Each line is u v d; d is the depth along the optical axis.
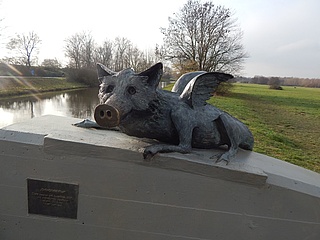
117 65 34.84
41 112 14.29
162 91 2.26
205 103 2.34
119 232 2.28
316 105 23.11
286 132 10.04
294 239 2.20
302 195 2.14
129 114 2.02
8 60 35.28
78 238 2.34
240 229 2.19
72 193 2.26
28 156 2.25
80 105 17.47
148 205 2.20
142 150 2.12
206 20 20.48
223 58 21.23
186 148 2.16
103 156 2.16
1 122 11.47
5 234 2.41
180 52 21.12
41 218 2.34
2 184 2.32
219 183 2.12
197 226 2.20
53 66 41.78
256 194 2.14
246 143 2.69
